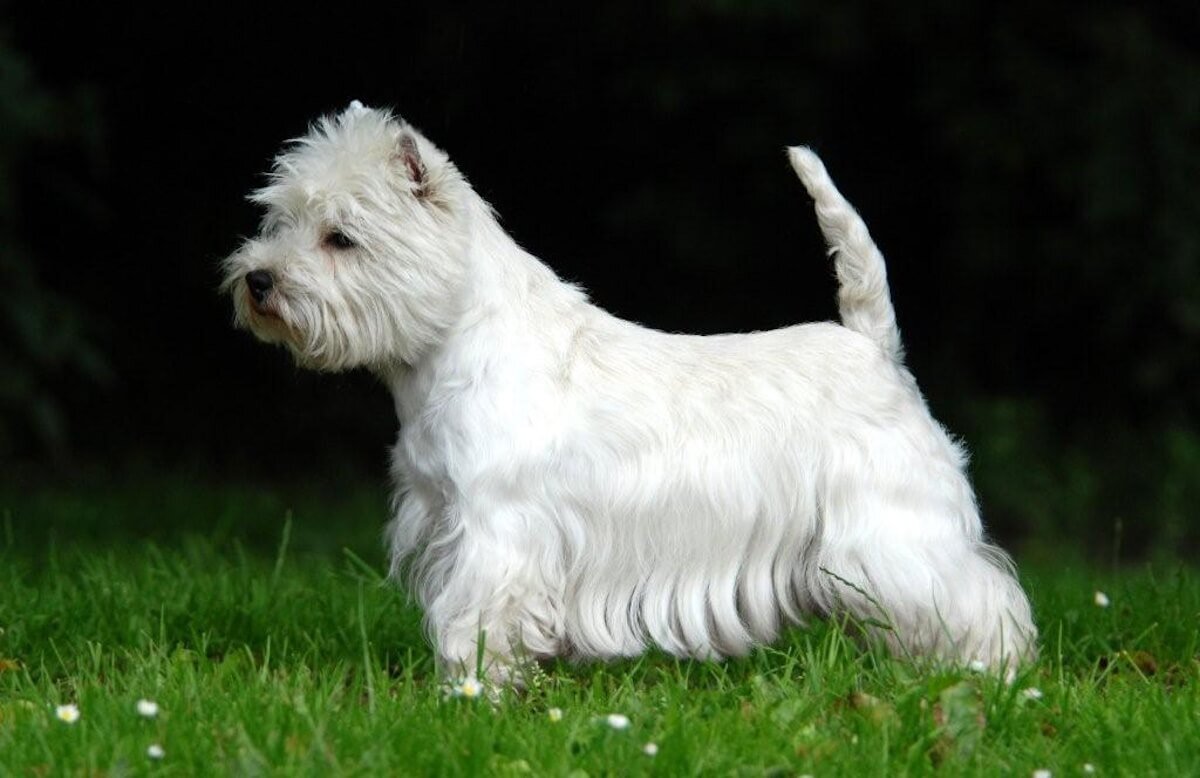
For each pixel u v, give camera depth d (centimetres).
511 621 541
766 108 1213
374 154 551
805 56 1195
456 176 557
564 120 1260
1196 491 1227
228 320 1370
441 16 1250
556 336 557
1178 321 1170
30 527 1037
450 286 545
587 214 1274
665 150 1253
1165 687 557
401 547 566
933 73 1180
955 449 589
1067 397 1302
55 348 1041
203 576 733
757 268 1262
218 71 1292
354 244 545
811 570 569
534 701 529
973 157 1170
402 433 569
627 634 559
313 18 1274
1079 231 1191
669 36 1202
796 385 568
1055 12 1167
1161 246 1163
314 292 543
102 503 1130
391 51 1273
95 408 1343
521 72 1252
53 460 1298
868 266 591
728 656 575
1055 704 513
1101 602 675
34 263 1169
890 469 561
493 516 539
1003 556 591
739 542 561
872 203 1245
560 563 549
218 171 1310
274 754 450
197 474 1298
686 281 1281
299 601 691
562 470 545
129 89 1292
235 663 555
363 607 657
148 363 1358
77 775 434
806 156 594
